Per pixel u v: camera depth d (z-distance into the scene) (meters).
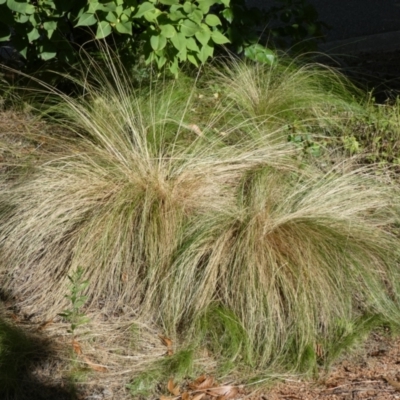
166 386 2.96
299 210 3.41
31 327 3.21
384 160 3.80
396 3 6.72
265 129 3.97
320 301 3.15
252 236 3.27
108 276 3.33
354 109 4.13
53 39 3.97
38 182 3.61
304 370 3.01
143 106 4.01
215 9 4.24
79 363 3.05
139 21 3.70
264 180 3.54
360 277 3.25
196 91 4.18
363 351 3.09
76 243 3.39
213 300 3.21
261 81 4.29
